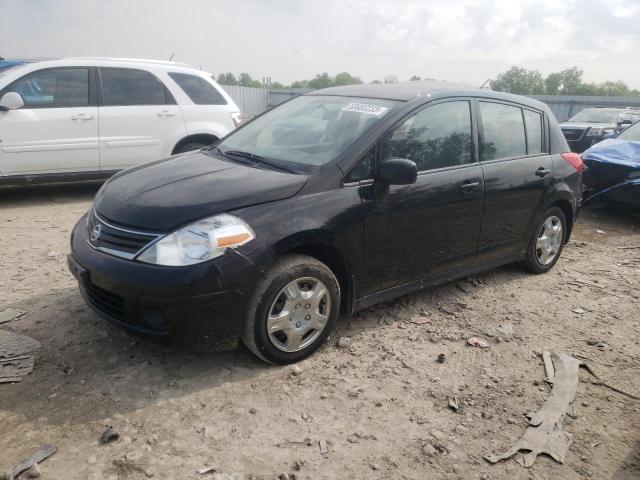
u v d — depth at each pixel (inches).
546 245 209.0
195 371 131.3
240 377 130.0
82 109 287.6
